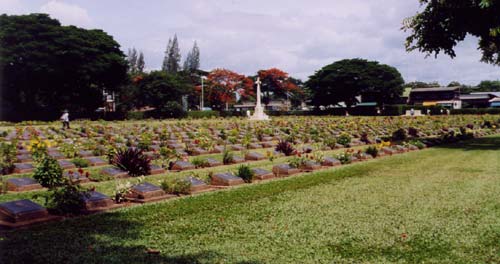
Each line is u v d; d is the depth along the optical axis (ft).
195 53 384.27
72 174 36.65
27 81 176.55
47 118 183.62
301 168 46.42
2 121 161.99
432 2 68.85
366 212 26.68
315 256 18.83
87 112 200.03
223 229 22.95
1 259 17.69
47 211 24.89
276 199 30.73
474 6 63.46
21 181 34.14
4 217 23.68
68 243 20.03
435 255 19.01
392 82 262.26
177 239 21.06
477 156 58.70
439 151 66.80
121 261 17.74
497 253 19.24
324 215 25.98
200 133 90.84
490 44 77.82
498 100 287.48
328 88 264.31
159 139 79.05
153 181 38.40
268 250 19.58
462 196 31.40
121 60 196.34
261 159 56.85
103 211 26.76
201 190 34.65
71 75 183.01
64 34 178.50
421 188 34.81
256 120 181.47
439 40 72.54
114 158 45.83
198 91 283.18
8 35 166.61
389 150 63.46
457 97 295.48
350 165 50.52
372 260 18.37
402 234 22.06
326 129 108.27
